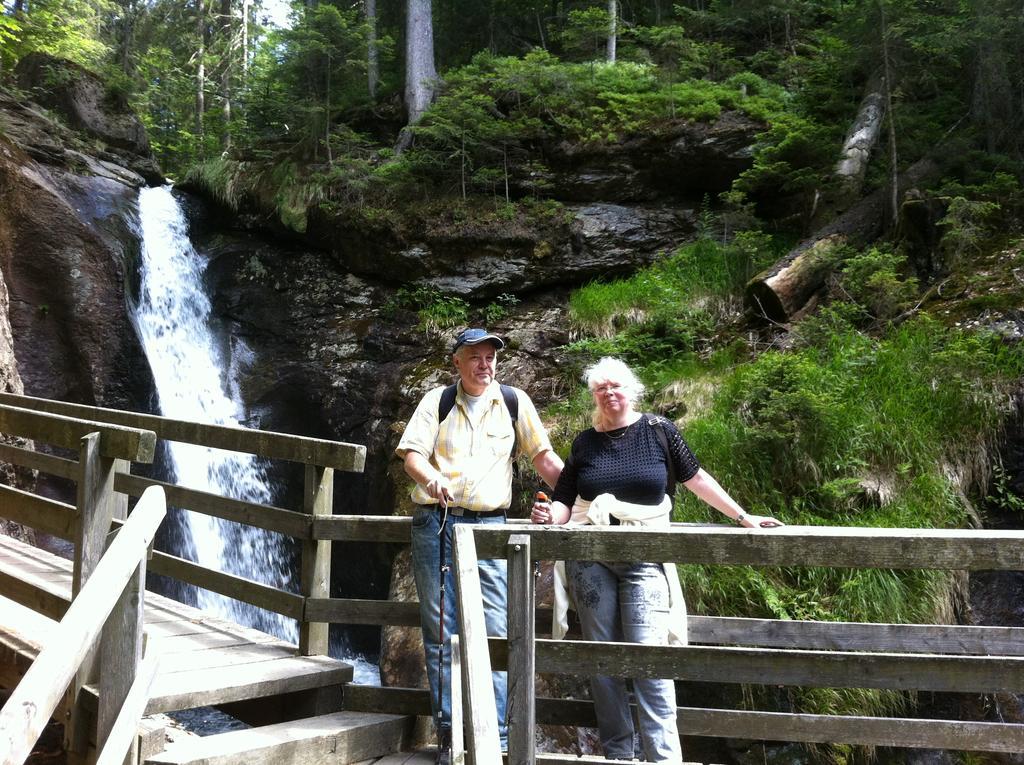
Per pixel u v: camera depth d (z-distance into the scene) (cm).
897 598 554
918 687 277
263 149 1391
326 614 443
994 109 925
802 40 1398
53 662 173
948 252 827
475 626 268
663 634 343
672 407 806
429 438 379
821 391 692
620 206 1219
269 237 1373
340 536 443
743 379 751
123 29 2350
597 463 368
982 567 264
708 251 1087
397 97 1502
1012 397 645
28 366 1066
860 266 838
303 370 1219
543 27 1852
